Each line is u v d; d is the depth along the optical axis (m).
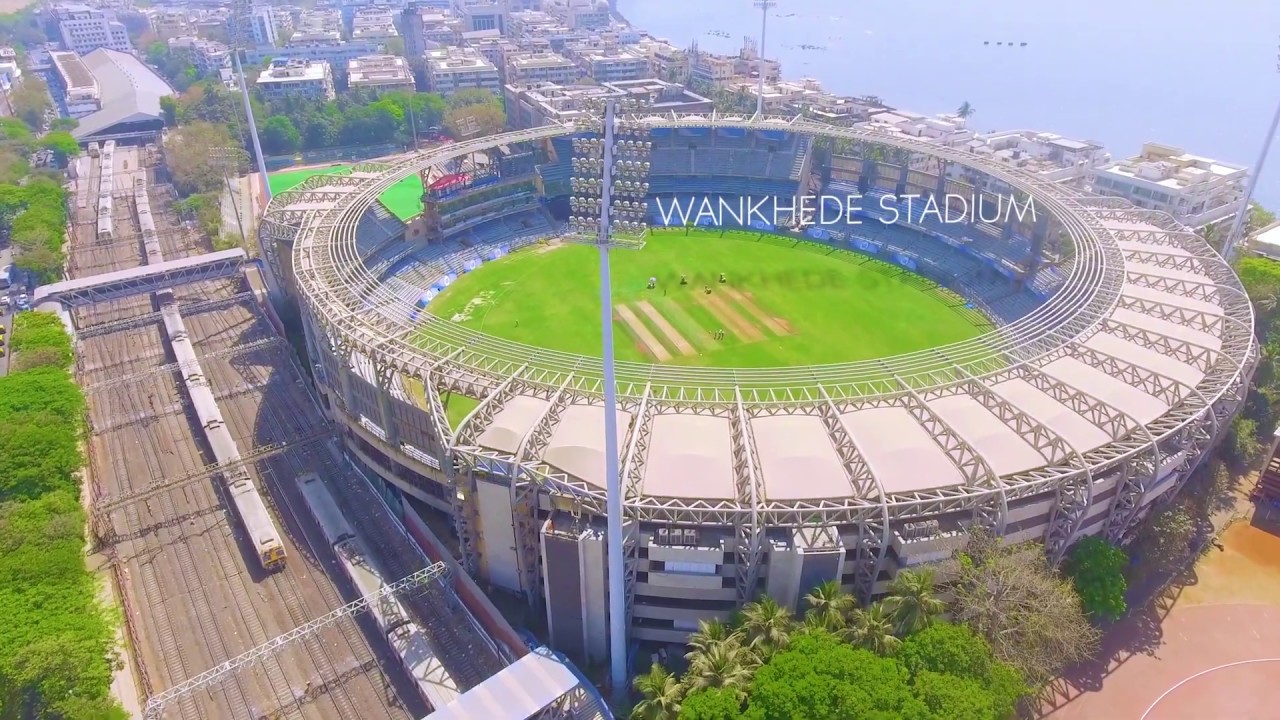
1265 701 65.69
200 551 83.00
